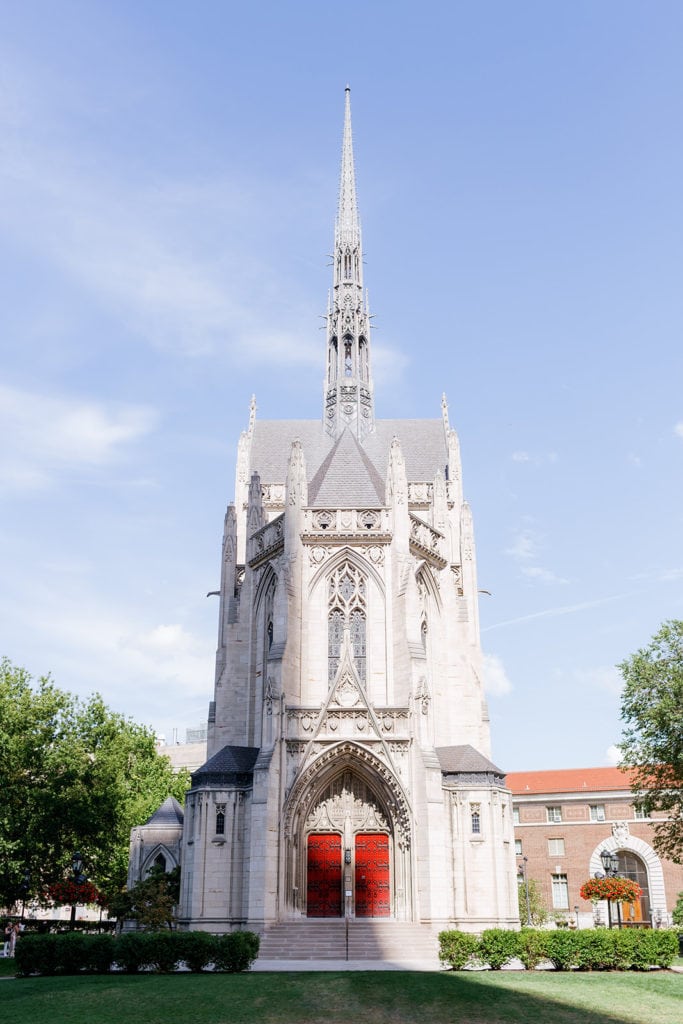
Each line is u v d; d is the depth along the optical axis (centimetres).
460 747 5744
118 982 3544
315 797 5272
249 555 6562
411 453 8012
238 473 7956
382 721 5288
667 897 9075
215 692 6531
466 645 6462
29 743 6612
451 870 5272
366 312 8388
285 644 5428
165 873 6072
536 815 9925
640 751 5688
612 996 3200
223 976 3706
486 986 3369
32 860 6656
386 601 5734
